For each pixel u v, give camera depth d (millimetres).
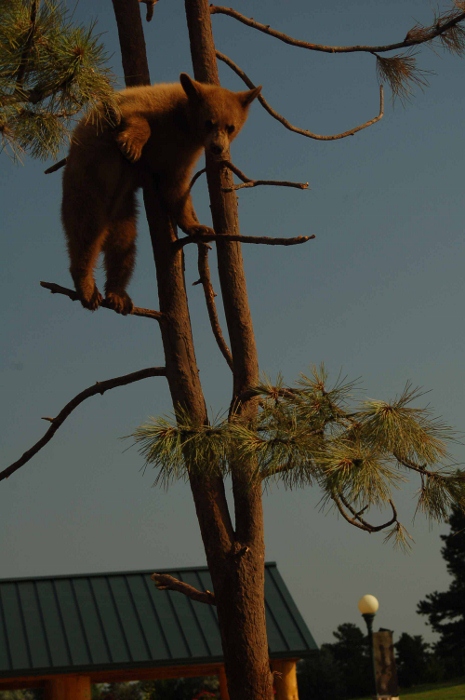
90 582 14867
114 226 7605
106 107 6109
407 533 5504
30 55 4797
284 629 13648
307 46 7113
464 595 40656
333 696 38719
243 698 5316
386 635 13805
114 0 6891
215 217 6086
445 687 36188
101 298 7242
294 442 5000
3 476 5984
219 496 5594
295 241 5406
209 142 6617
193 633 13719
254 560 5484
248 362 5910
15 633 13398
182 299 5996
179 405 5777
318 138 6762
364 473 4773
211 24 6770
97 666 12891
